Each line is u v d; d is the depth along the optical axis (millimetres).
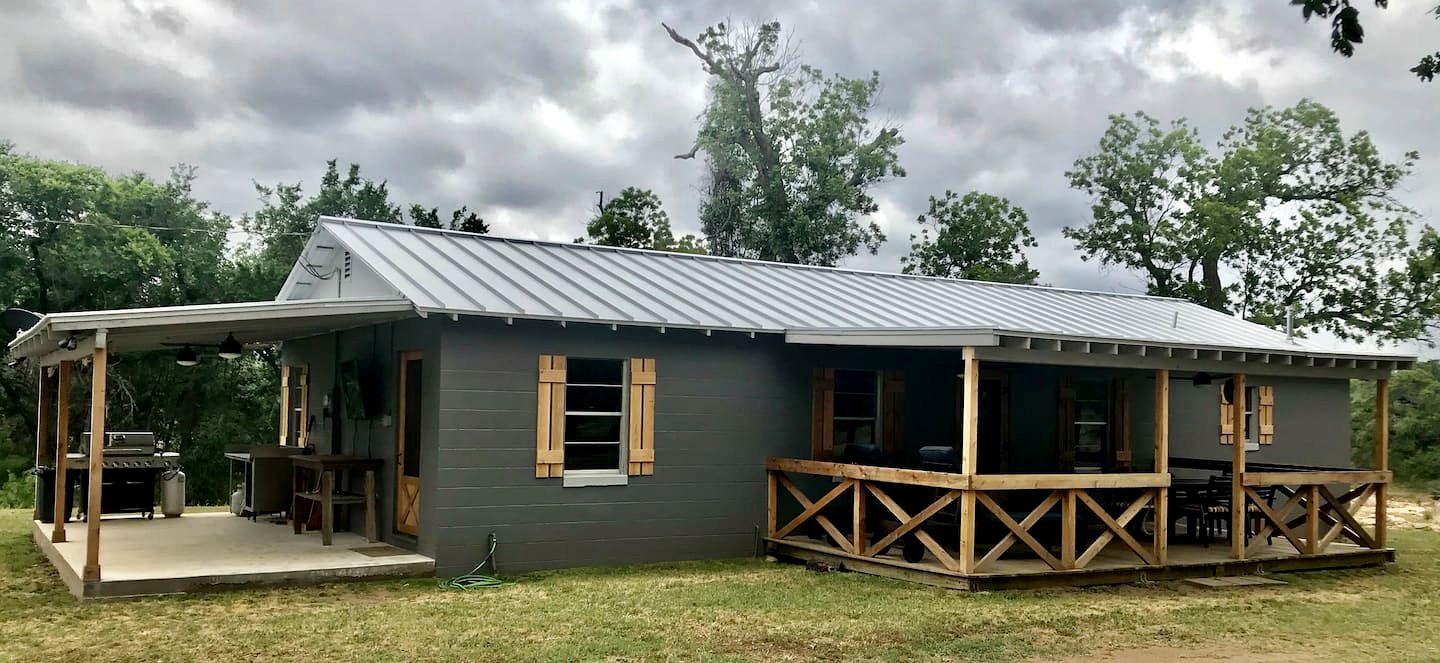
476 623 8289
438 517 10414
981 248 35094
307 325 11711
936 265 35781
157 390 30469
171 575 9328
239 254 33812
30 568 10750
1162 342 10773
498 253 13273
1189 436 15891
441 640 7672
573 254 14195
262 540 11844
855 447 12445
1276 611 9648
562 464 11141
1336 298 31859
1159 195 33625
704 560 12000
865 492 11289
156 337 11000
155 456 14117
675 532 11859
